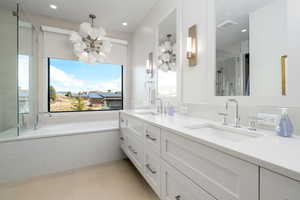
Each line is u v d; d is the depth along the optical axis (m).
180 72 1.73
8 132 2.03
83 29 2.40
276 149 0.58
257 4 0.99
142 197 1.46
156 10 2.23
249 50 1.04
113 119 3.19
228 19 1.19
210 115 1.35
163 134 1.09
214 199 0.67
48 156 1.92
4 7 2.28
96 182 1.73
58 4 2.25
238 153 0.55
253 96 1.02
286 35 0.84
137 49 3.00
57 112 2.75
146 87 2.61
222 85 1.25
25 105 2.20
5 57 2.25
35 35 2.45
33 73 2.39
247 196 0.52
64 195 1.49
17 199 1.42
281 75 0.87
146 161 1.39
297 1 0.79
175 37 1.82
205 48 1.40
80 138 2.12
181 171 0.90
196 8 1.50
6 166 1.72
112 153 2.34
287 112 0.82
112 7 2.34
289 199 0.41
